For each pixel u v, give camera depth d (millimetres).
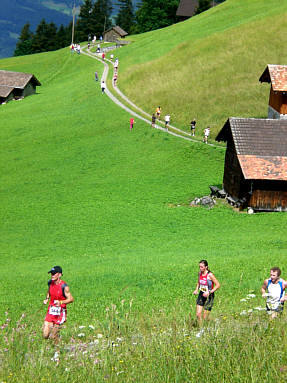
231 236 36281
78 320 17312
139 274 24984
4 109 96438
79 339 13031
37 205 48688
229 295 18859
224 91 83125
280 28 100375
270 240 33281
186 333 10953
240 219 42031
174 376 8578
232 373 8430
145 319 13586
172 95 85562
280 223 40125
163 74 95562
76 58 141250
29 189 54812
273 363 8422
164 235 38000
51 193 52656
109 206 47094
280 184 44438
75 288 23250
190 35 122312
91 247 35625
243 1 136000
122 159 63469
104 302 20016
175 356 9172
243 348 9117
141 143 68250
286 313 12109
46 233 40062
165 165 60062
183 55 101125
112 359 9656
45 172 60719
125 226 41031
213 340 9781
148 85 92438
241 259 26578
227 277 22453
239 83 84938
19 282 26188
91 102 89750
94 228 40781
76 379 8969
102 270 26984
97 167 61281
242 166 43844
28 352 10516
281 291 12992
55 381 8945
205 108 79625
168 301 19391
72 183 56031
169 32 133750
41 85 120562
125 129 74375
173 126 76438
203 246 33250
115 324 12656
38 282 25875
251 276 22219
